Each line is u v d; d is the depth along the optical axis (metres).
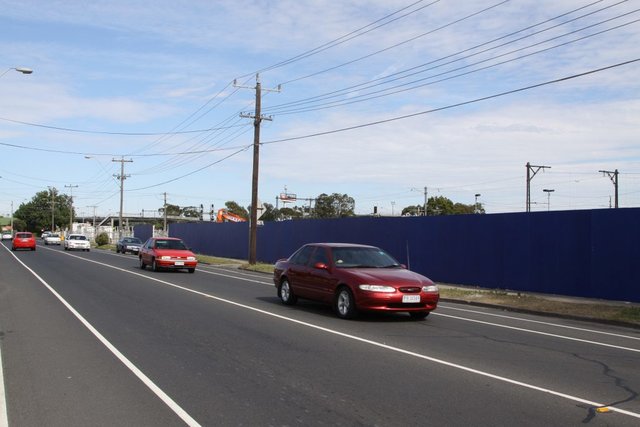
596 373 7.59
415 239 23.64
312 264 13.37
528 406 6.04
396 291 11.50
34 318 11.45
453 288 19.80
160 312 12.46
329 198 87.06
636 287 16.05
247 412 5.71
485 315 13.83
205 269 29.03
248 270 29.41
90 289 16.97
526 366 7.91
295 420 5.48
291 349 8.73
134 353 8.32
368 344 9.24
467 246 21.27
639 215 16.09
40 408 5.80
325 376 7.13
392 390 6.55
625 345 9.95
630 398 6.41
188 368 7.47
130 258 37.34
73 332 9.95
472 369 7.64
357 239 27.05
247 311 12.86
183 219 115.69
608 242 16.78
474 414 5.74
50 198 130.50
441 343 9.50
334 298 12.34
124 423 5.37
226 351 8.52
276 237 34.91
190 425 5.33
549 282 18.39
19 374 7.11
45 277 20.86
